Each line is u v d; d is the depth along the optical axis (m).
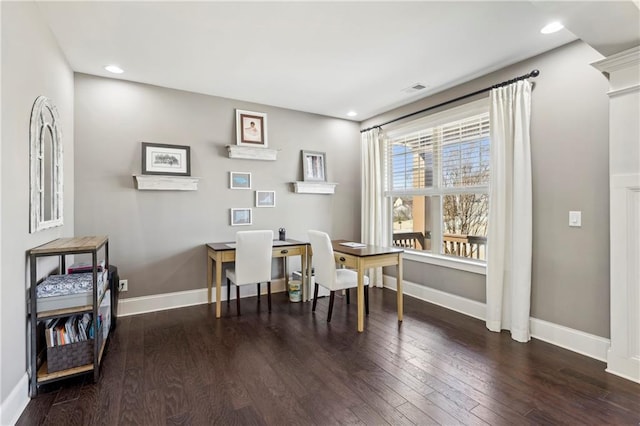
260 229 4.28
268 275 3.65
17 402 1.82
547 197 2.81
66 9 2.20
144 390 2.09
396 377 2.26
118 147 3.43
